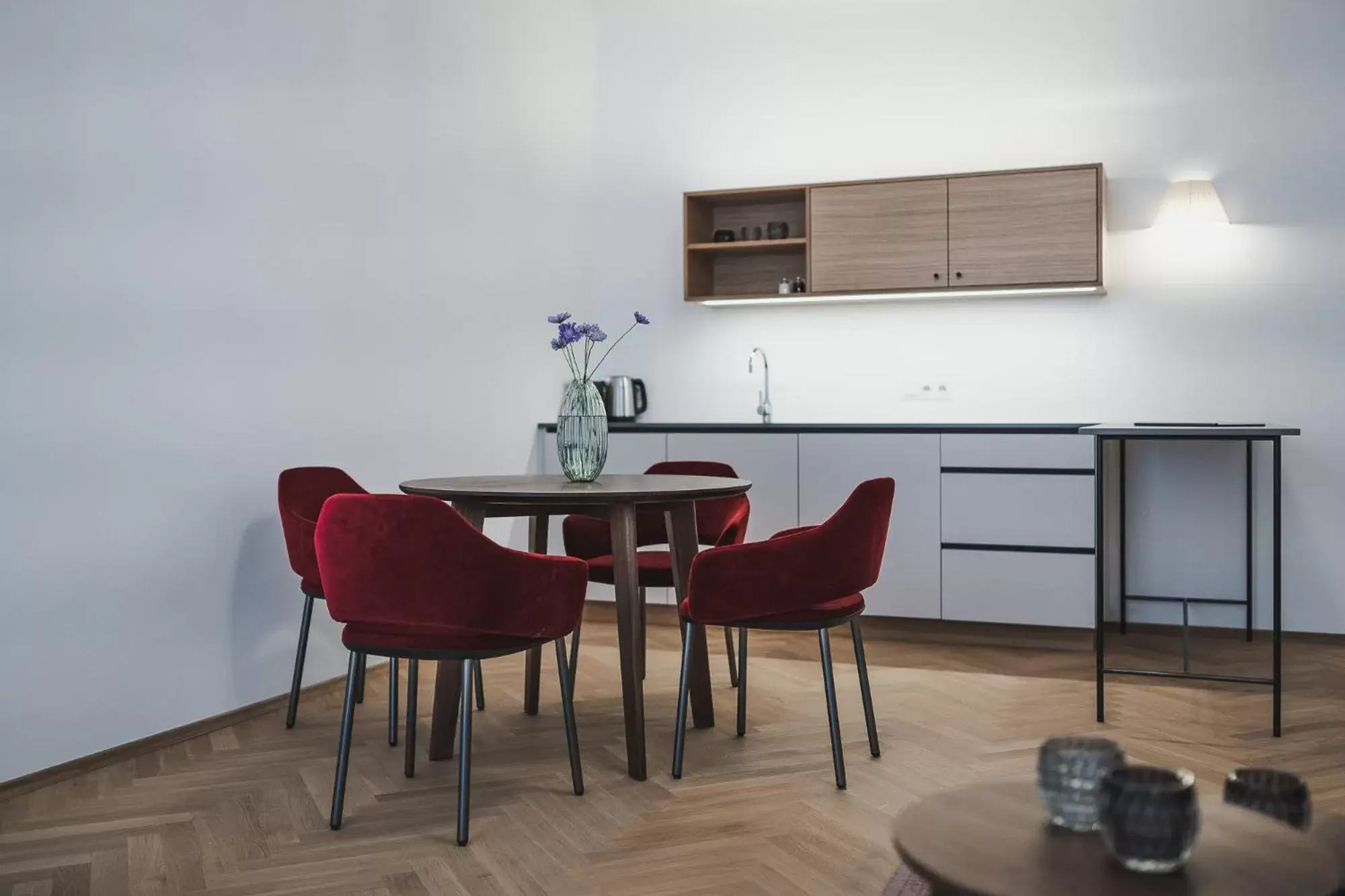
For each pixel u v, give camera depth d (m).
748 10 5.50
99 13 3.08
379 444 4.26
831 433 4.82
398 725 3.44
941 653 4.49
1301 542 4.71
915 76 5.24
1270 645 4.63
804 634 4.88
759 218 5.51
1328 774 2.87
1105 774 1.30
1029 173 4.78
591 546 3.90
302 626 3.48
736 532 3.81
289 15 3.80
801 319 5.45
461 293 4.77
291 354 3.81
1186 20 4.83
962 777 2.88
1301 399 4.71
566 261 5.58
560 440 3.29
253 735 3.38
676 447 5.07
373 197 4.22
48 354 2.94
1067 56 5.00
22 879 2.27
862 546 2.78
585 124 5.74
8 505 2.84
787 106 5.46
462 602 2.38
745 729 3.33
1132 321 4.93
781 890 2.19
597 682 4.02
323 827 2.56
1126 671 3.44
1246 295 4.77
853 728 3.35
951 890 1.22
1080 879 1.22
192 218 3.40
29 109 2.88
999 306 5.12
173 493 3.33
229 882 2.25
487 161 4.94
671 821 2.58
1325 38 4.65
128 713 3.18
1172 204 4.77
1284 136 4.71
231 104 3.55
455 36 4.71
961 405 5.20
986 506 4.60
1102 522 3.46
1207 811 1.43
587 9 5.72
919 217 4.94
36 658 2.91
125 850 2.43
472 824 2.57
